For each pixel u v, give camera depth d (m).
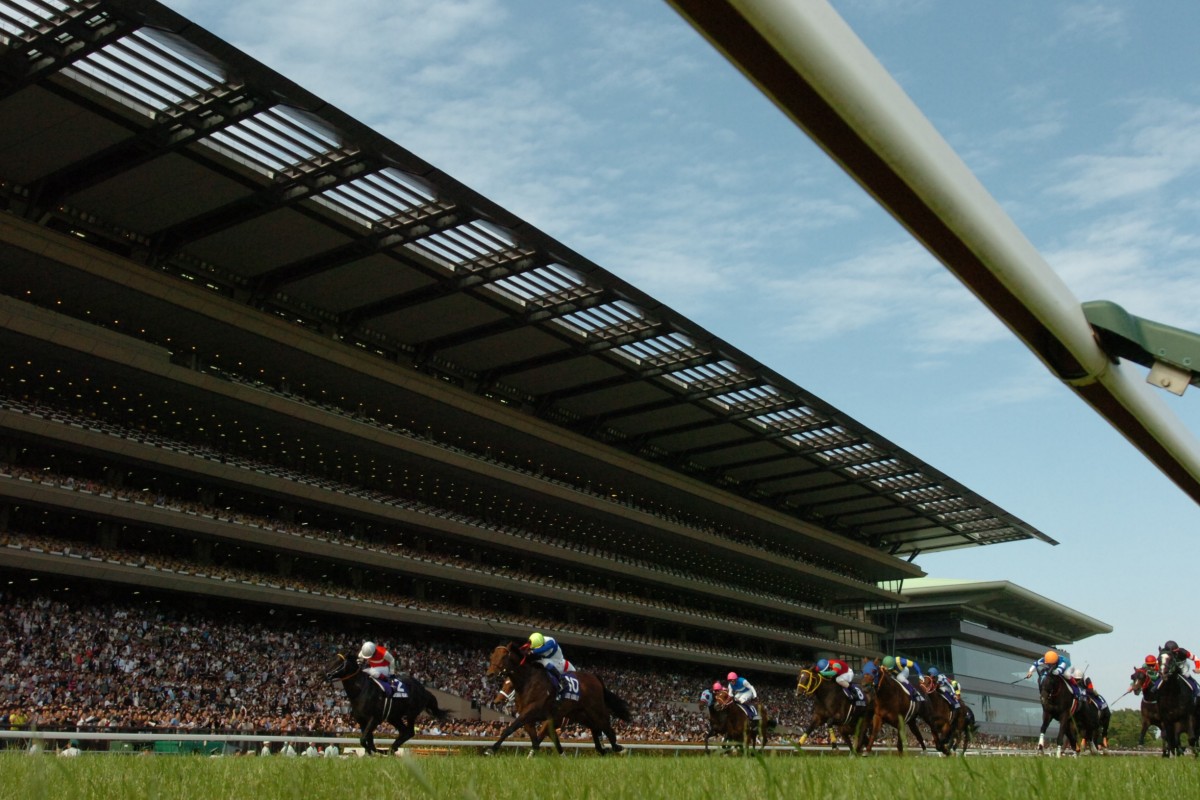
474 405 61.84
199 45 34.66
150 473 50.34
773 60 2.14
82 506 44.78
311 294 53.38
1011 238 2.80
